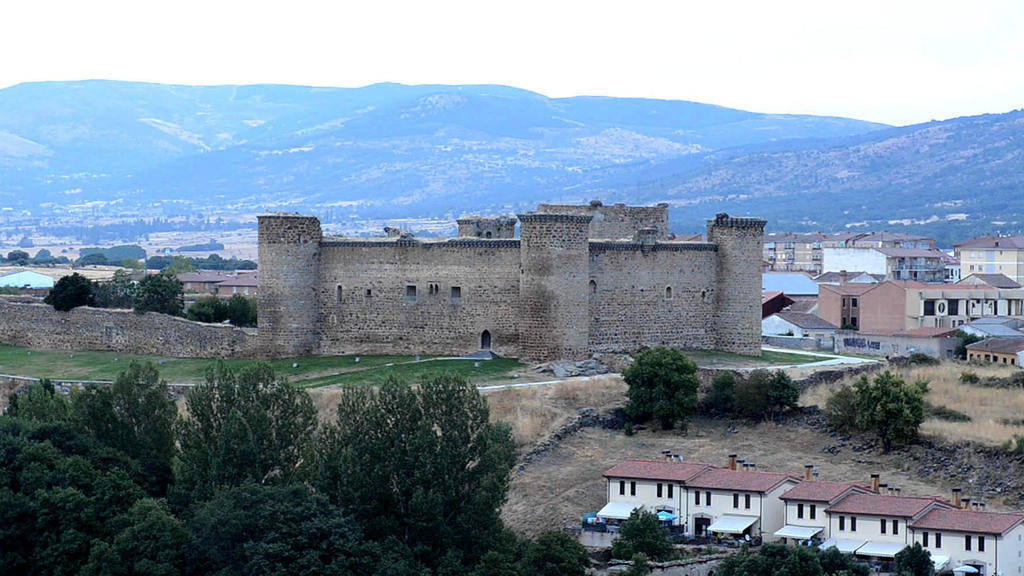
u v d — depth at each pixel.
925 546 134.00
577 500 153.62
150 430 156.88
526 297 184.62
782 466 161.25
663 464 153.38
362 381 176.88
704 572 133.62
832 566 129.12
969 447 160.50
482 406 145.75
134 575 131.75
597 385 178.50
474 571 130.62
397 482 139.88
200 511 136.38
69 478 144.62
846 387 176.38
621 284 191.12
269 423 147.75
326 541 131.75
